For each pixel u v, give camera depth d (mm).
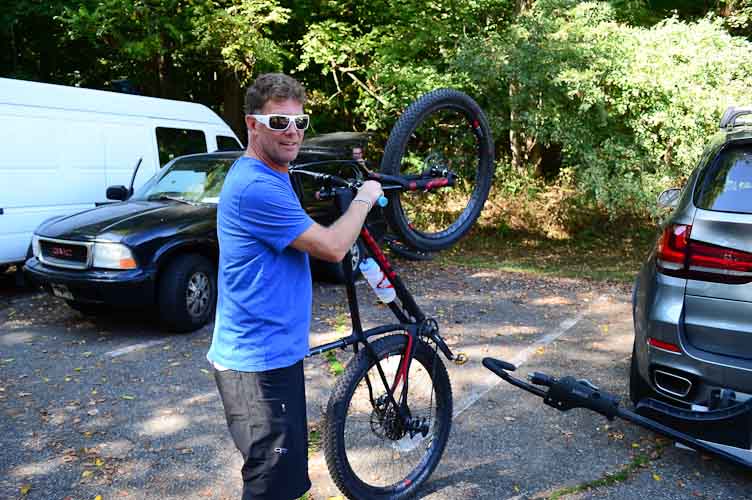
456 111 3305
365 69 11180
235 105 12914
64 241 5926
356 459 3193
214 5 10273
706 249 3410
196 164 7285
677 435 3309
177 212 6340
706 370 3377
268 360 2473
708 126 9242
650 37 9547
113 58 12570
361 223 2574
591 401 3420
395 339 3199
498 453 3812
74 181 7695
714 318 3408
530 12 10148
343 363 5312
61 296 6082
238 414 2523
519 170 11719
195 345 5801
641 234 12812
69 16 10031
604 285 8609
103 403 4520
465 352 5613
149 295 5840
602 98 9398
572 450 3848
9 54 12484
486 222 12641
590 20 9891
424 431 3318
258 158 2463
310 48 10648
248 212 2375
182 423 4219
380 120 11242
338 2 11477
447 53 10523
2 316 6777
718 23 9797
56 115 7500
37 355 5523
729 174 3508
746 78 9492
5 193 7078
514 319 6750
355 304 3049
